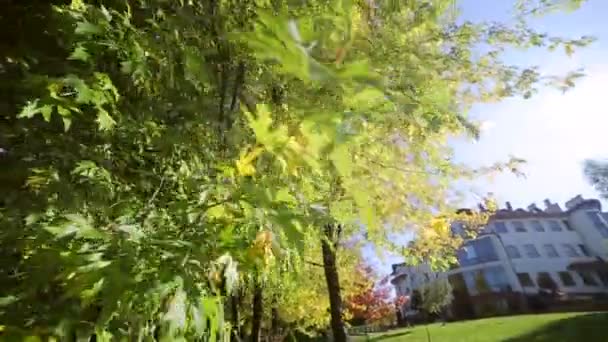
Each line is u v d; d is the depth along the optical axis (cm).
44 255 71
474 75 286
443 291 2322
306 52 74
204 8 132
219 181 97
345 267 716
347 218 128
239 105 136
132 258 71
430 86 168
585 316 1388
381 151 243
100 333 72
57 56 133
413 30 216
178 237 85
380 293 1833
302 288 672
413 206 349
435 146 335
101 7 117
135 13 139
